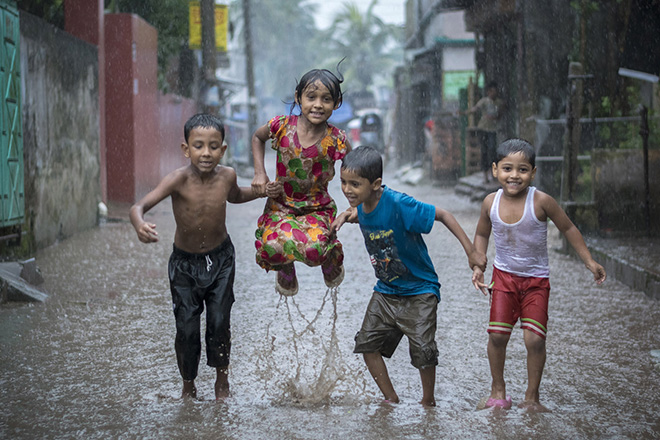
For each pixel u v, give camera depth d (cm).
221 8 2809
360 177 391
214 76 2644
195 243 422
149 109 1752
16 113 844
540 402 418
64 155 1111
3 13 807
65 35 1110
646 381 459
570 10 1520
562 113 1559
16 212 842
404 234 405
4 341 546
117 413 394
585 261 413
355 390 443
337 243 423
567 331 584
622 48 1319
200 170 413
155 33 1814
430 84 2855
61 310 649
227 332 421
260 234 426
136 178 1598
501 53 1966
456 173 2281
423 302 408
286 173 421
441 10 2186
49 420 384
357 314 638
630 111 1316
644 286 721
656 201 1001
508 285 421
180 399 419
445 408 405
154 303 681
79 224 1202
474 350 532
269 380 459
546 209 411
